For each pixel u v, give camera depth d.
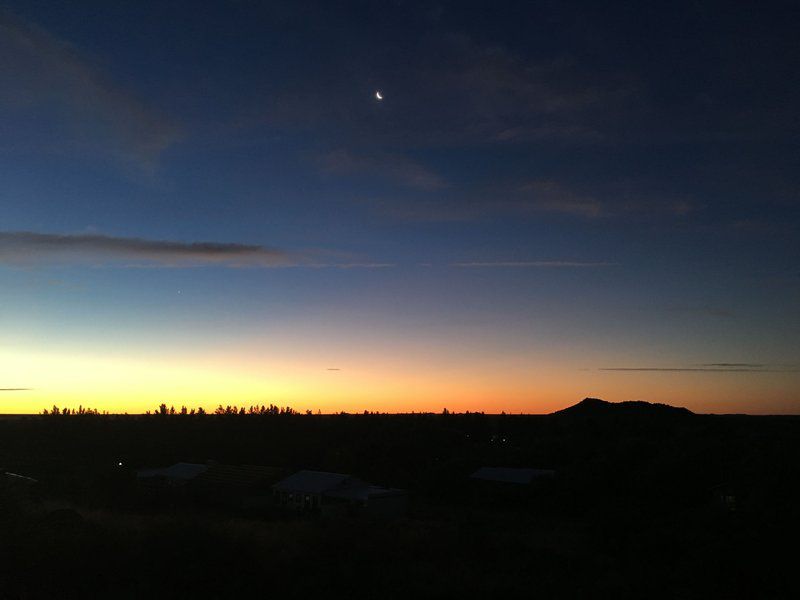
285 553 18.17
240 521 29.55
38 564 16.06
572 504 46.22
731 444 51.34
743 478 33.12
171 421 101.69
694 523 23.73
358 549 18.75
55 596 14.57
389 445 75.50
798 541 17.62
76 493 41.62
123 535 18.89
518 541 24.02
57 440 81.38
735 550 17.66
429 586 16.47
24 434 85.56
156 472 58.09
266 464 71.44
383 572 17.20
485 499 50.00
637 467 50.69
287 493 45.56
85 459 65.81
